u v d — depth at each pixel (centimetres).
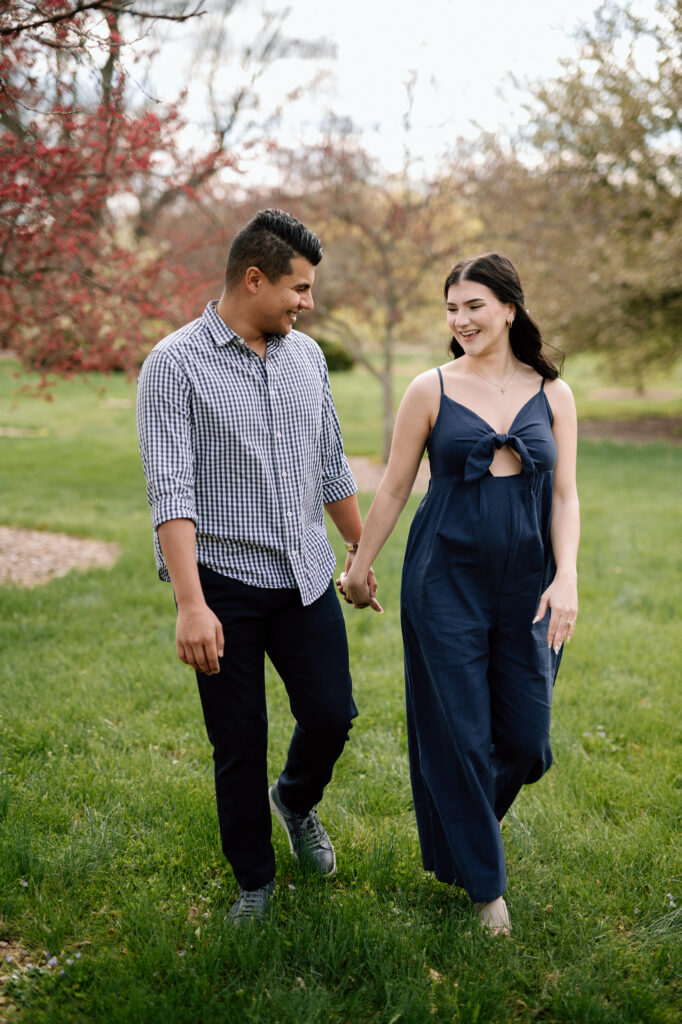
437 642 235
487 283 235
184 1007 202
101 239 698
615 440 1655
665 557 735
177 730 369
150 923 231
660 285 1488
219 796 235
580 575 679
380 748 359
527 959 225
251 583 226
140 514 928
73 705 387
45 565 706
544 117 1438
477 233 1285
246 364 226
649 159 1453
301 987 211
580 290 1462
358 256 1212
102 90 519
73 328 700
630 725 385
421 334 1367
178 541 208
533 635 239
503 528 233
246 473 224
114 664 448
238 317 226
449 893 256
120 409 2050
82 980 213
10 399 2175
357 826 293
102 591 603
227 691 226
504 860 237
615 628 535
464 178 1209
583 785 327
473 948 223
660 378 2323
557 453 246
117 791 309
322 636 237
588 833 288
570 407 248
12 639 489
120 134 602
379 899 251
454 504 238
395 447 248
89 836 276
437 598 237
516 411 241
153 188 871
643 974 218
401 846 279
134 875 261
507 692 242
